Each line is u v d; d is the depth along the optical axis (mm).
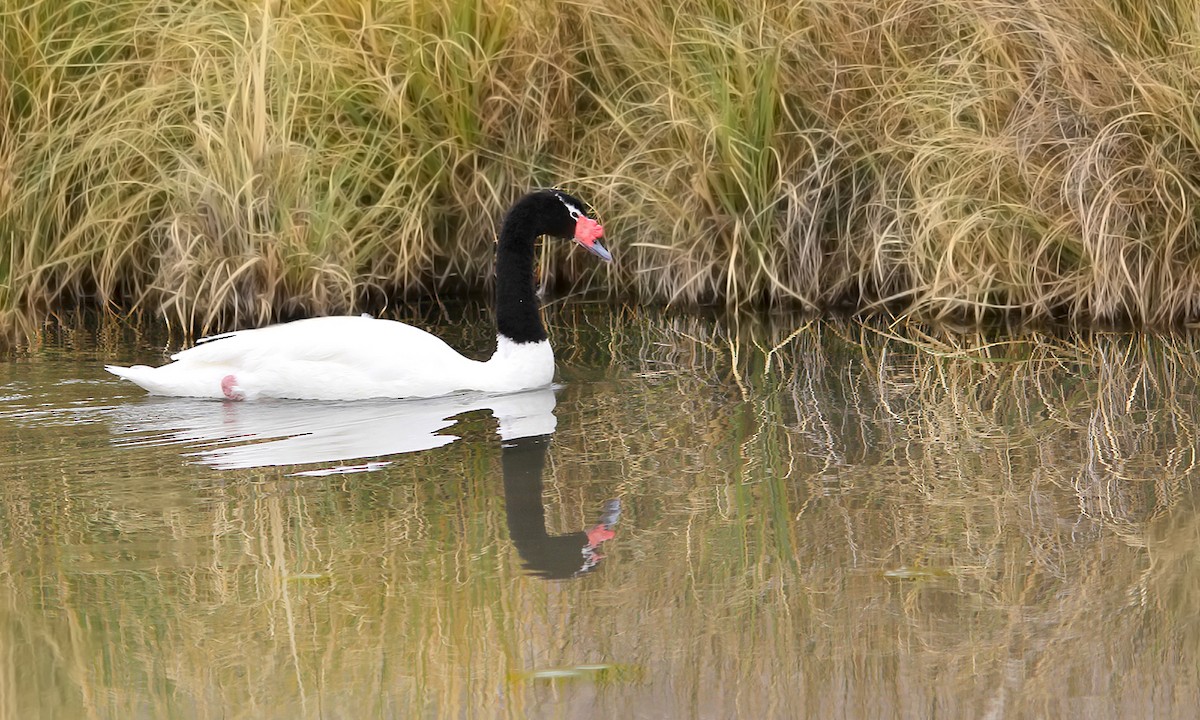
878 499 9867
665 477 10375
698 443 11188
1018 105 15383
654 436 11375
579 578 8578
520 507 9727
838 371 13336
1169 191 14805
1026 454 10805
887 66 15875
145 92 15867
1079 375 13039
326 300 15695
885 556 8883
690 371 13438
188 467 10531
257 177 15578
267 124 15898
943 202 15242
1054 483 10141
